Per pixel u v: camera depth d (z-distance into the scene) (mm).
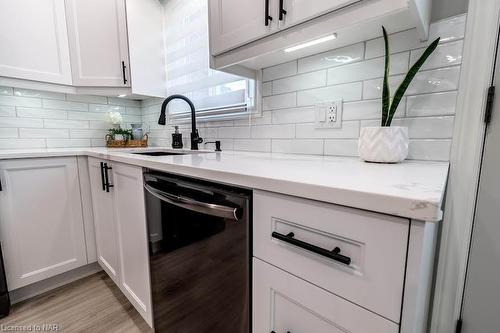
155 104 2166
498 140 692
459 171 750
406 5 598
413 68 695
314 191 450
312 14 741
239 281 643
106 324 1232
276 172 593
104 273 1697
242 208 607
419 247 352
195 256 794
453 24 736
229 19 1005
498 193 703
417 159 825
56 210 1471
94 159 1464
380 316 403
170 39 1890
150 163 917
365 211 400
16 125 1715
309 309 499
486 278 736
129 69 1771
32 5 1533
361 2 666
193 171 726
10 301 1362
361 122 953
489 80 693
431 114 789
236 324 672
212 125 1645
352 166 701
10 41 1469
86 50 1711
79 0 1670
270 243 554
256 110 1327
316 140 1097
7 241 1305
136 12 1766
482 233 733
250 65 1227
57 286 1539
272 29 849
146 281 1080
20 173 1331
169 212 891
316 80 1071
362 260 414
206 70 1636
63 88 1711
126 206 1167
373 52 901
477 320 761
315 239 472
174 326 956
